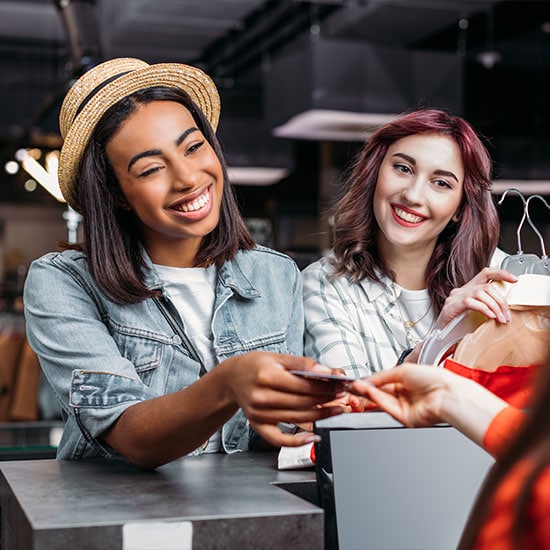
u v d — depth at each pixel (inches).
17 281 280.4
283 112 236.5
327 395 41.2
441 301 72.7
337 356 69.7
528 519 26.1
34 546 37.6
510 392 52.4
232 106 243.6
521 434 27.4
